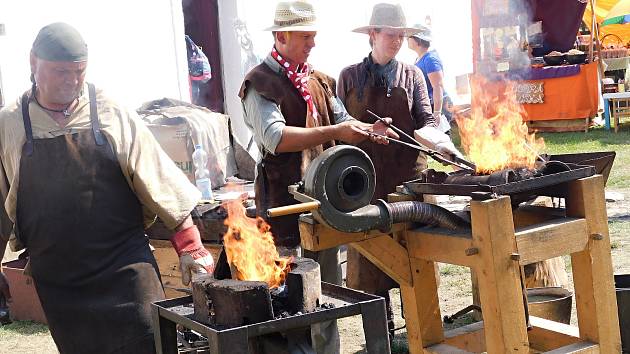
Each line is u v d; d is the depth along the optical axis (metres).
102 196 2.69
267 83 3.42
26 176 2.68
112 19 6.91
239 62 8.52
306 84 3.51
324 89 3.63
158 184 2.78
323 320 2.28
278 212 2.50
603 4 14.93
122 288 2.73
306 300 2.34
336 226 2.62
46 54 2.56
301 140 3.32
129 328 2.73
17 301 4.97
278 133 3.34
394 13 4.00
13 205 2.73
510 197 2.91
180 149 5.44
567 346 3.04
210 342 2.20
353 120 3.66
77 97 2.72
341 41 9.42
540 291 3.98
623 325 3.57
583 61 12.12
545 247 2.85
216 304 2.31
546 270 4.23
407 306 3.32
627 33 16.33
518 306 2.80
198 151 5.29
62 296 2.73
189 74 7.93
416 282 3.24
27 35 6.11
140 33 7.16
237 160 5.81
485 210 2.74
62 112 2.71
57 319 2.75
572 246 2.92
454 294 5.00
